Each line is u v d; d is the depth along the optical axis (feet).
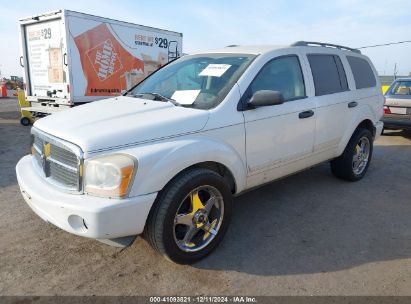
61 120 9.78
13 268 9.39
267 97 10.36
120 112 9.95
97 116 9.70
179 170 8.93
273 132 11.53
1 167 18.48
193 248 9.70
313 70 13.60
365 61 17.40
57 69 29.73
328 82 14.29
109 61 31.22
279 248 10.69
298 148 12.71
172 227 9.00
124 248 10.45
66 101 29.40
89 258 9.94
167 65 13.91
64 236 11.10
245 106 10.70
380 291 8.72
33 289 8.57
